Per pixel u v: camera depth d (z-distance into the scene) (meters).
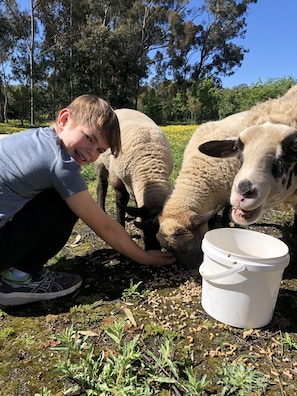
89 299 2.86
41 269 2.87
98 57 44.06
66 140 2.50
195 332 2.46
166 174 4.16
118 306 2.75
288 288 3.09
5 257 2.59
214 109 45.91
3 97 46.44
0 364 2.18
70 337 2.18
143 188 3.99
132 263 3.50
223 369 2.11
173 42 54.91
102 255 3.66
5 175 2.40
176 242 3.36
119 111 5.30
